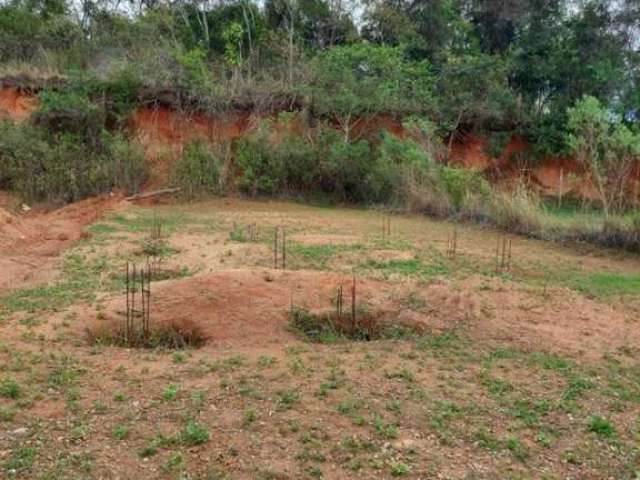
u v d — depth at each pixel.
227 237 12.42
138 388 5.27
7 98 21.45
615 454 4.51
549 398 5.39
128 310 6.92
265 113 22.39
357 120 23.06
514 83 26.53
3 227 11.80
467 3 29.73
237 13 27.41
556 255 11.87
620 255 12.15
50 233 12.45
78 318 7.07
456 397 5.31
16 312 7.38
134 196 18.67
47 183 18.19
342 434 4.56
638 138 15.28
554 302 8.26
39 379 5.40
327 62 23.42
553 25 25.95
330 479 4.00
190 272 9.27
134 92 21.30
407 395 5.29
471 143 25.03
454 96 24.30
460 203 16.39
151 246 11.13
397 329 7.21
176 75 21.62
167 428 4.55
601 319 7.71
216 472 4.02
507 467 4.25
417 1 29.36
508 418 4.97
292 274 8.20
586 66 24.69
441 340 6.82
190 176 19.78
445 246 12.17
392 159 19.83
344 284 8.12
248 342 6.61
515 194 16.45
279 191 20.84
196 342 6.84
